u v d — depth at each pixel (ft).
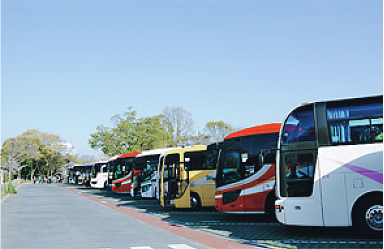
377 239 31.35
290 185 34.04
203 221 47.26
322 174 32.96
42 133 328.49
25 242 33.24
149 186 82.07
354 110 33.37
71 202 82.48
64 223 46.39
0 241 33.88
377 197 31.40
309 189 33.24
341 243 30.37
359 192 31.76
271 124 46.65
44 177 313.32
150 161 83.51
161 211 61.62
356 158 32.32
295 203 33.40
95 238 34.99
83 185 199.52
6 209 65.57
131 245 31.27
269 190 43.96
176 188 59.41
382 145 32.04
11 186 116.06
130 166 100.32
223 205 45.73
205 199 58.85
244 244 31.24
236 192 45.29
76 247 30.71
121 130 171.32
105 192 126.93
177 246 30.55
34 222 47.44
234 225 43.14
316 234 35.19
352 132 33.01
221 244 31.30
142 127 170.91
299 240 32.32
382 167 31.58
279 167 34.81
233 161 46.34
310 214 32.86
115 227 42.63
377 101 33.06
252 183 44.83
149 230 40.06
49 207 69.72
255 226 41.93
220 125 188.03
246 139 46.50
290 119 35.27
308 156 33.76
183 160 60.08
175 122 190.39
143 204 77.05
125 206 72.13
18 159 287.07
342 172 32.48
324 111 34.04
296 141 34.47
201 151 60.39
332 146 33.17
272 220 47.01
